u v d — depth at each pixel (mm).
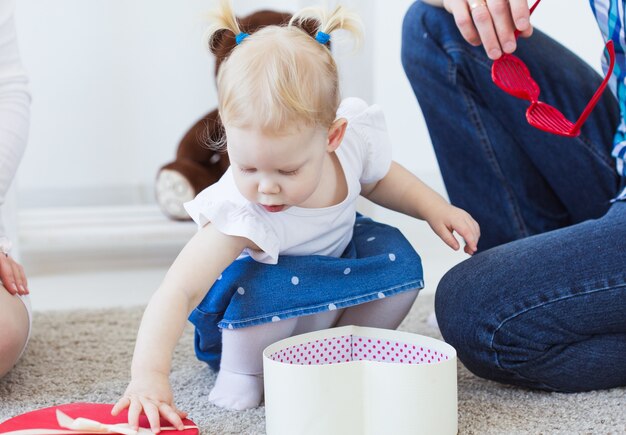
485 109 1515
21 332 1227
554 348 1124
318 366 954
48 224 2318
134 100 2818
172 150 2859
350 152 1192
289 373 961
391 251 1190
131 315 1662
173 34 2807
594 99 1109
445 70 1495
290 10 2734
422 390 956
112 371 1312
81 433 931
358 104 1264
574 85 1475
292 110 984
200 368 1328
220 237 1082
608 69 1181
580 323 1105
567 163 1492
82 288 2094
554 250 1132
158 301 1048
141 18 2785
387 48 2785
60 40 2750
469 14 1253
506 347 1123
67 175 2809
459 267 1190
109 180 2836
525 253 1144
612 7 1189
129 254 2549
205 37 1147
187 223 2318
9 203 1922
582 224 1187
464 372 1277
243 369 1146
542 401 1128
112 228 2256
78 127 2797
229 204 1088
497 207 1560
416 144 2842
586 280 1098
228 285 1125
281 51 1025
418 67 1527
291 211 1118
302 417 963
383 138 1250
